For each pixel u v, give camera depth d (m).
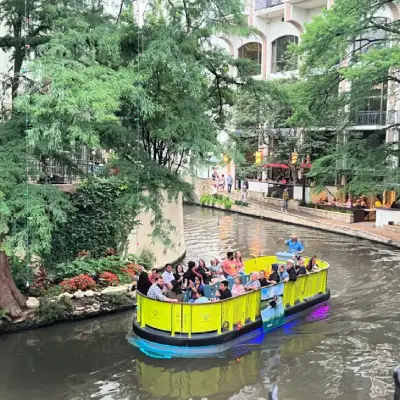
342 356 11.62
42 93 9.92
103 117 8.44
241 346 12.11
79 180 16.31
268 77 37.44
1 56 15.92
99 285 14.76
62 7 10.85
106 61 10.59
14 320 12.59
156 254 18.84
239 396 9.68
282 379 10.43
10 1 12.22
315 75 22.03
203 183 41.91
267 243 25.34
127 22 12.20
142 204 13.28
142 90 9.96
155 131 11.46
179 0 12.39
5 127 10.89
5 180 9.96
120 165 11.77
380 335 12.97
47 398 9.48
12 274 13.97
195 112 11.22
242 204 36.50
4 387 9.86
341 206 31.41
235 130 31.22
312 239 26.66
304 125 24.16
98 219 16.52
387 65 19.16
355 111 23.05
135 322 12.52
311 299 15.15
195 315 11.70
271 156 34.50
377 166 22.02
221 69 13.12
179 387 10.02
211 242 25.45
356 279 18.56
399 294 16.73
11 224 11.59
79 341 12.16
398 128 28.48
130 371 10.66
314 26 20.33
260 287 13.16
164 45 10.34
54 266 15.47
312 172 24.16
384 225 27.80
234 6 11.48
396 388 7.03
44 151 10.20
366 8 20.52
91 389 9.86
